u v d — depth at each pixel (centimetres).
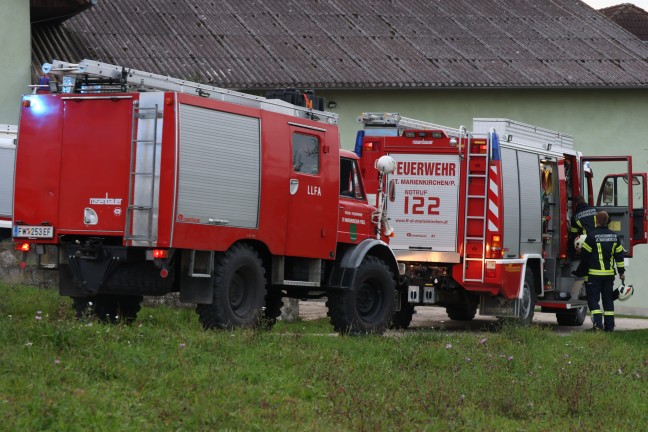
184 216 1372
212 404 916
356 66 3200
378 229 1725
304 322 1897
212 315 1424
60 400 851
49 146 1436
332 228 1609
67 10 2830
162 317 1602
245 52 3152
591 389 1174
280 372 1117
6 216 2344
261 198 1485
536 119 3406
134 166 1378
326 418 939
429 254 1958
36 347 1037
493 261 1925
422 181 1969
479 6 3809
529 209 2052
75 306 1540
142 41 3084
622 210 2344
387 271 1686
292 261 1581
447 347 1352
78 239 1444
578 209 2216
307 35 3338
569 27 3759
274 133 1510
